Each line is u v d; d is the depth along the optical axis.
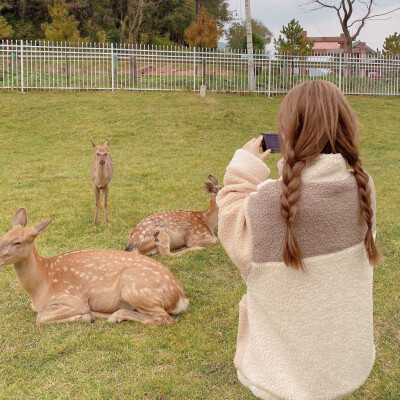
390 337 4.01
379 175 9.80
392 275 5.18
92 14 44.09
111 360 3.61
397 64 21.25
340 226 1.83
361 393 3.29
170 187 8.98
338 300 1.85
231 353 3.71
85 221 7.11
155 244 5.97
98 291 4.21
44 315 4.14
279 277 1.87
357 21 25.16
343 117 1.90
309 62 20.58
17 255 3.96
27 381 3.38
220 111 16.27
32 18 41.28
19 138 13.13
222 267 5.54
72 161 11.09
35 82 18.08
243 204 1.93
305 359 1.88
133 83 18.77
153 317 4.10
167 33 48.12
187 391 3.26
